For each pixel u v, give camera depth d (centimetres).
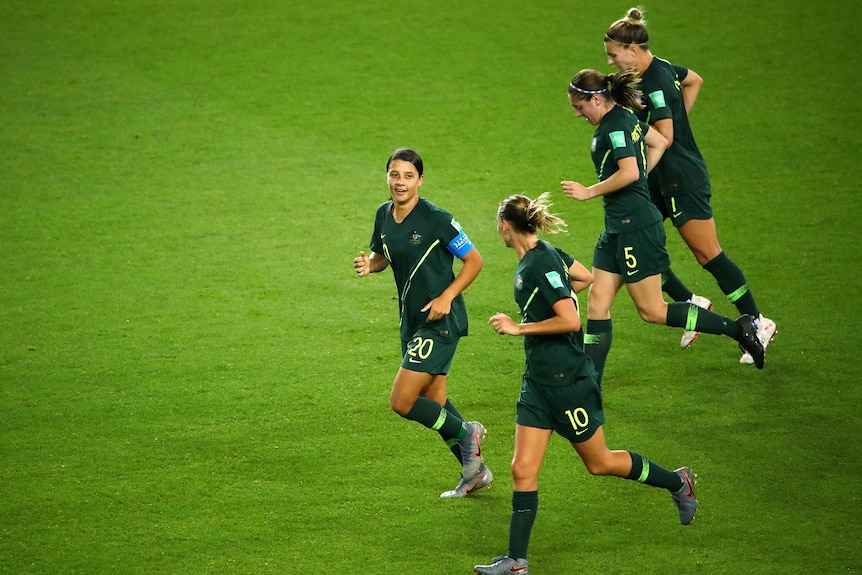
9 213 3700
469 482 2173
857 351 2747
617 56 2644
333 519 2089
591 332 2561
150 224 3638
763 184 3853
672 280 2812
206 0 5912
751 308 2761
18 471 2248
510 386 2652
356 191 3903
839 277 3166
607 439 2380
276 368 2727
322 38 5416
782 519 2064
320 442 2383
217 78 4950
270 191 3903
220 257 3406
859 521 2047
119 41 5359
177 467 2273
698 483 2200
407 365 2116
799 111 4453
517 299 1980
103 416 2483
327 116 4566
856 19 5384
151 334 2905
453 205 3753
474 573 1914
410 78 4941
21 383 2636
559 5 5762
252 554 1969
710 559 1944
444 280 2155
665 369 2717
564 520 2089
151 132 4406
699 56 5016
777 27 5331
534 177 3978
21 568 1917
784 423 2428
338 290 3192
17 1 5847
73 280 3234
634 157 2386
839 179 3866
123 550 1977
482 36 5394
